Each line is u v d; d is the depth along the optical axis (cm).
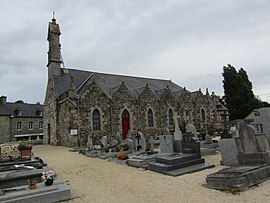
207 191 634
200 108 3591
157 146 1939
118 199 615
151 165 984
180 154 1054
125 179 846
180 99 3344
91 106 2483
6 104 4669
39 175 773
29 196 592
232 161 959
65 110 2395
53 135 2711
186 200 571
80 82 2877
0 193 606
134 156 1285
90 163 1273
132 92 3047
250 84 4700
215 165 1001
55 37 2977
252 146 799
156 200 588
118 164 1211
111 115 2611
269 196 561
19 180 738
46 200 604
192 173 878
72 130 2308
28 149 1449
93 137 2442
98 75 3162
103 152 1633
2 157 1402
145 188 707
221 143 1009
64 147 2320
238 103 4338
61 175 977
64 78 2866
